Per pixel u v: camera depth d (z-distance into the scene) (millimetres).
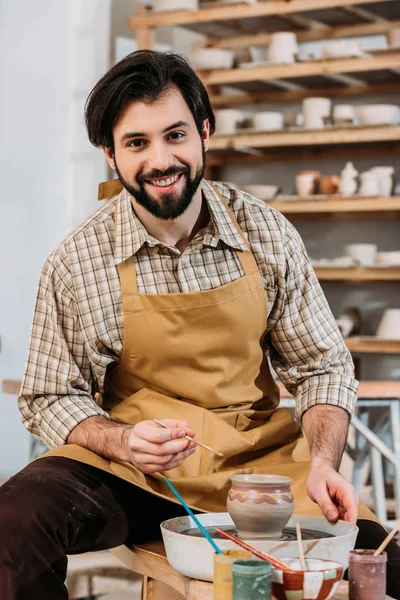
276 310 2418
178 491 2174
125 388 2352
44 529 1895
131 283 2275
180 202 2172
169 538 1755
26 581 1844
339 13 5387
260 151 5918
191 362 2268
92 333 2287
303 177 5480
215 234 2318
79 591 3766
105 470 2074
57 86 6414
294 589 1431
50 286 2312
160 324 2242
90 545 2051
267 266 2355
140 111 2109
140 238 2270
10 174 6242
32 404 2314
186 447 1902
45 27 6375
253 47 6008
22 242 6289
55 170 6426
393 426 3885
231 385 2322
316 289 2463
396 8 5301
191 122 2160
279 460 2314
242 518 1745
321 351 2430
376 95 5750
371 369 5738
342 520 1897
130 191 2193
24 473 2045
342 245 5875
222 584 1465
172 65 2137
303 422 2330
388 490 5285
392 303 5762
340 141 5344
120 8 6316
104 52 6328
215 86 6043
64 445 2168
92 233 2326
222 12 5496
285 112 6004
